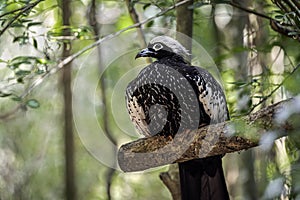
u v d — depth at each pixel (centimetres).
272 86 1144
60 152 2069
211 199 994
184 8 1204
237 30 1545
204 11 1527
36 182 2080
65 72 1625
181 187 998
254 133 796
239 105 1112
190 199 995
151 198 2162
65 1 1388
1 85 1232
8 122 2048
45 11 1350
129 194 2142
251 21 1309
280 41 1173
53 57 1302
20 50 1517
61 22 1384
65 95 1644
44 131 2081
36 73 1083
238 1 1318
